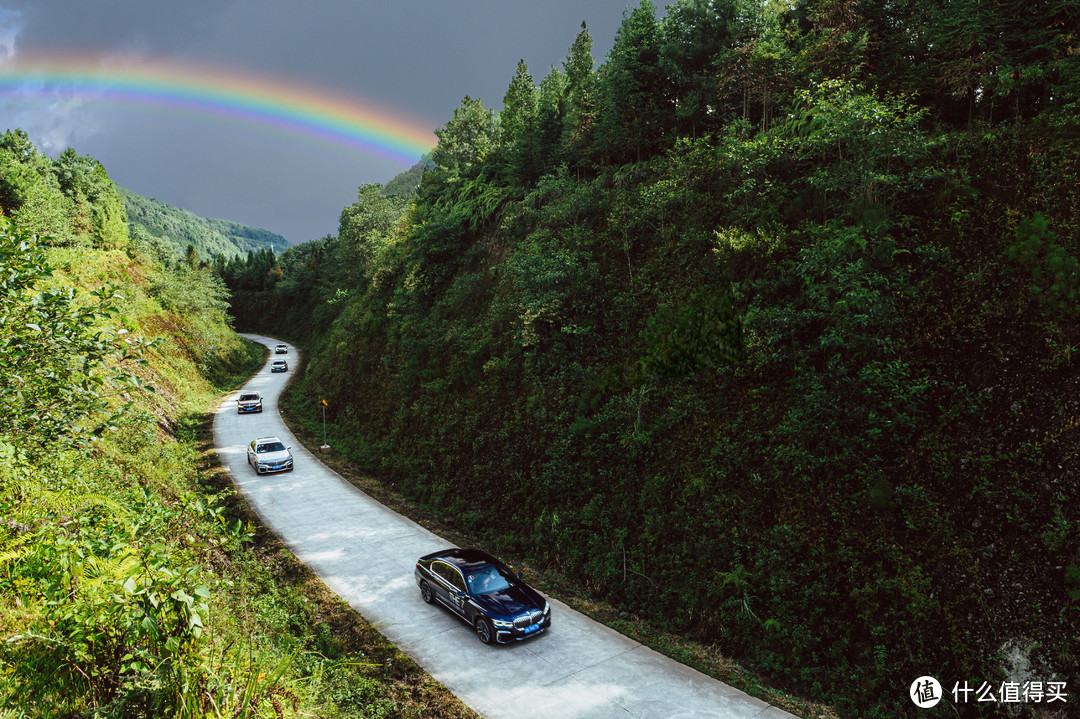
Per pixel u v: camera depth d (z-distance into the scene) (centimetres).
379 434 2556
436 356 2450
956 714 841
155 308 4088
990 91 1527
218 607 899
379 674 948
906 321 1195
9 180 3503
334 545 1515
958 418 1062
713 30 2302
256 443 2269
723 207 1719
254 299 9588
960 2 1547
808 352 1273
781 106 1944
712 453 1307
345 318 4347
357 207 5600
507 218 2628
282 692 624
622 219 1970
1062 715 787
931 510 1006
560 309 1853
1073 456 938
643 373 1578
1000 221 1209
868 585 988
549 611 1098
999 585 906
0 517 657
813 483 1144
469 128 4441
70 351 597
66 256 2744
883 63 1802
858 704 906
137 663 430
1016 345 1064
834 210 1451
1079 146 1214
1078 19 1438
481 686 922
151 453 1802
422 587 1233
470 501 1802
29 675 446
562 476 1548
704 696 912
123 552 575
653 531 1294
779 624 1023
